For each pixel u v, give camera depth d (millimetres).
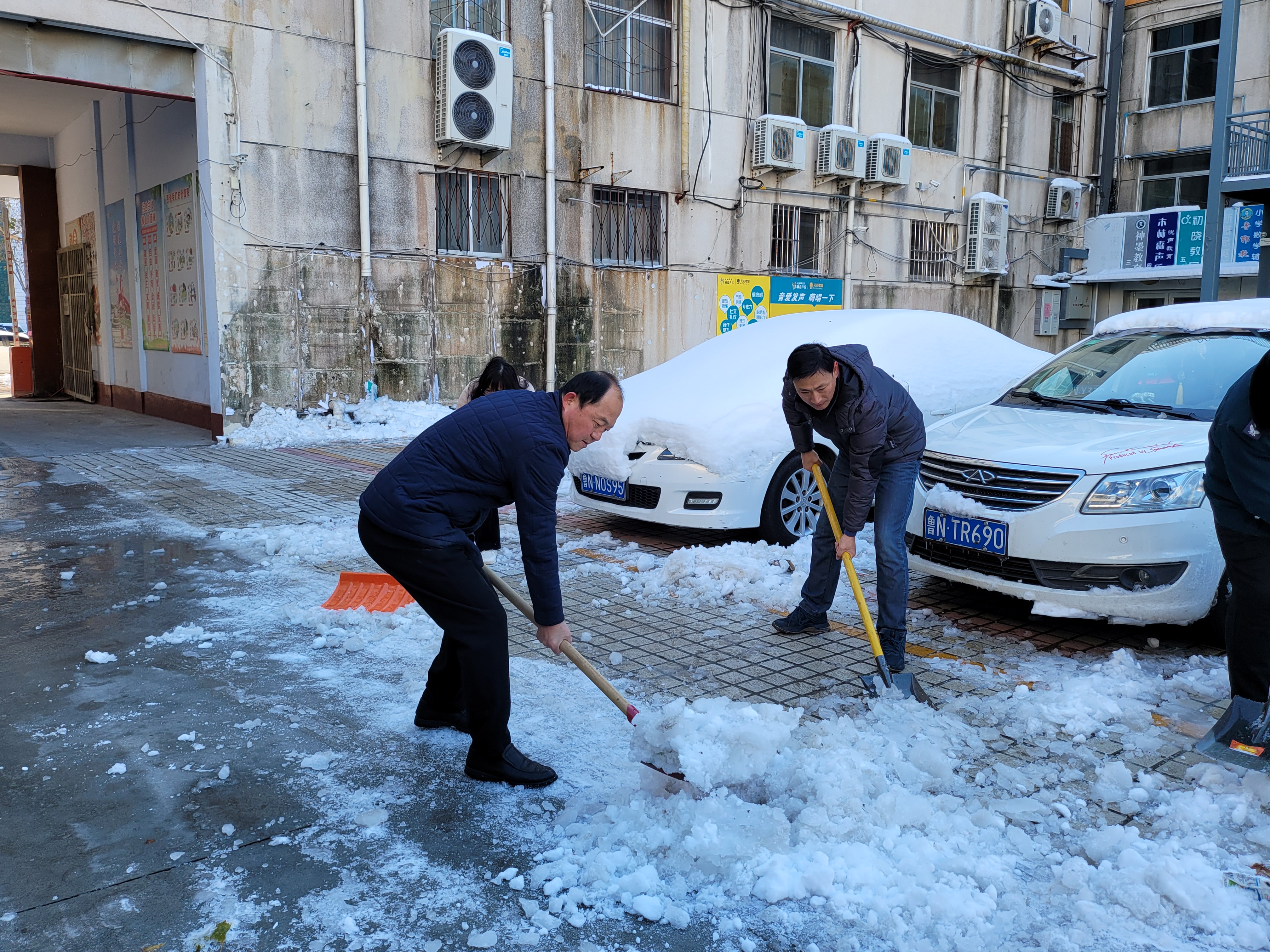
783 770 2816
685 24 13695
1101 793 2885
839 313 6816
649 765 2764
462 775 3045
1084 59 18484
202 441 11109
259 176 10781
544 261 13016
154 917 2303
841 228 16016
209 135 10398
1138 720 3398
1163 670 3916
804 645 4273
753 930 2281
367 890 2426
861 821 2646
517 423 2713
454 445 2734
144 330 13828
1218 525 3145
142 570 5504
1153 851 2566
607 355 13805
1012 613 4707
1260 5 17062
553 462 2709
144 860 2547
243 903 2363
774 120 14438
